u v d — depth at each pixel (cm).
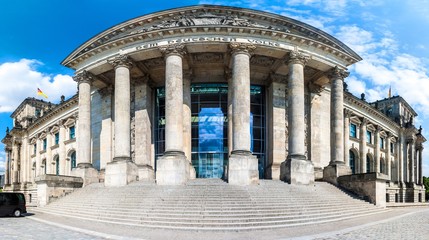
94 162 4750
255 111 4481
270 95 4397
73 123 6347
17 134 8350
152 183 3481
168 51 3641
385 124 7125
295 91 3775
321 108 4741
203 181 3450
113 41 3838
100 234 1997
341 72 4200
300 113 3750
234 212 2361
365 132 6309
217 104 4403
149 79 4416
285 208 2542
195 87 4444
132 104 4400
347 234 1944
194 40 3641
